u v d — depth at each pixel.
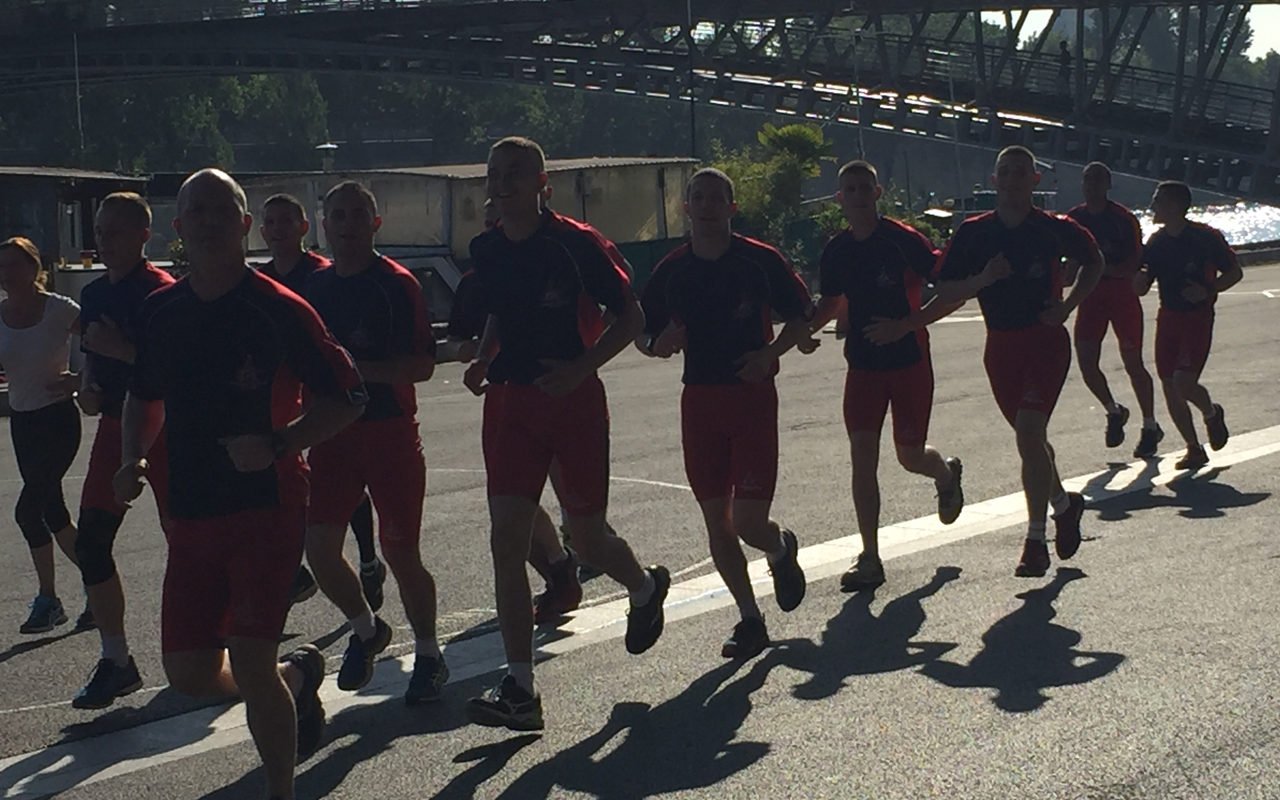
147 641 7.88
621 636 7.51
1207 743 5.54
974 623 7.41
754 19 76.56
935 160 122.31
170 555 4.97
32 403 8.12
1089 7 67.94
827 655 6.99
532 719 5.94
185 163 123.88
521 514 6.16
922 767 5.44
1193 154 63.81
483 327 7.13
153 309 4.93
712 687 6.57
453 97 148.00
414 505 6.68
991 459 12.55
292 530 4.97
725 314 7.09
